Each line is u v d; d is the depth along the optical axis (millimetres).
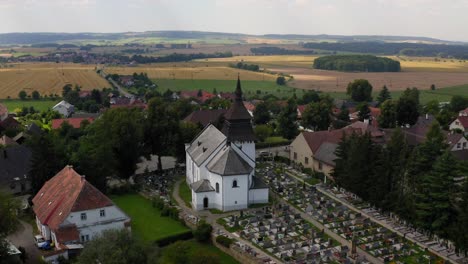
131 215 109312
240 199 113000
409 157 110562
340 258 85125
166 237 94625
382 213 109875
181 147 149375
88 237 90250
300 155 152375
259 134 191125
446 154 94812
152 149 146250
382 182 108938
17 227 83438
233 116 124125
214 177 113125
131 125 134250
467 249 85875
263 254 87625
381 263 84500
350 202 117375
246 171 112000
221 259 88312
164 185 132125
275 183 132875
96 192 92000
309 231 98438
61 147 124312
